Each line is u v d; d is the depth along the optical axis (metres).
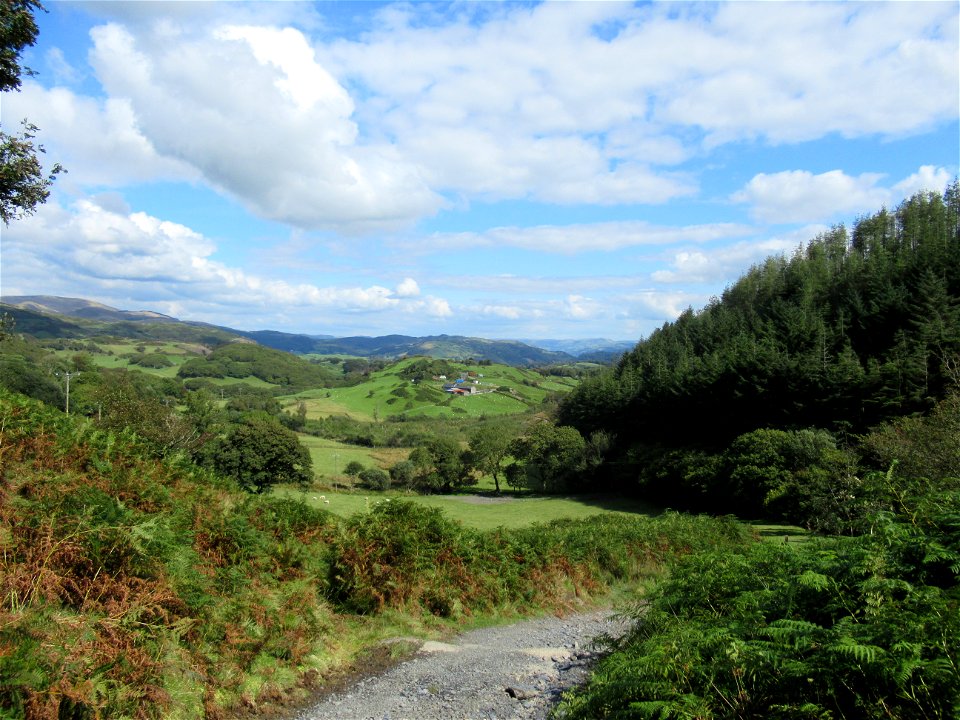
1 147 14.61
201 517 10.27
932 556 5.00
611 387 78.81
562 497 68.62
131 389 39.72
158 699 6.07
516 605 13.44
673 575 8.06
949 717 3.61
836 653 4.16
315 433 110.25
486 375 181.62
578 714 5.63
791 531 24.34
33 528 7.30
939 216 74.94
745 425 54.47
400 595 11.59
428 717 7.02
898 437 21.92
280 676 7.73
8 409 11.68
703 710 4.29
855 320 56.00
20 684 4.81
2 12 13.30
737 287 96.38
